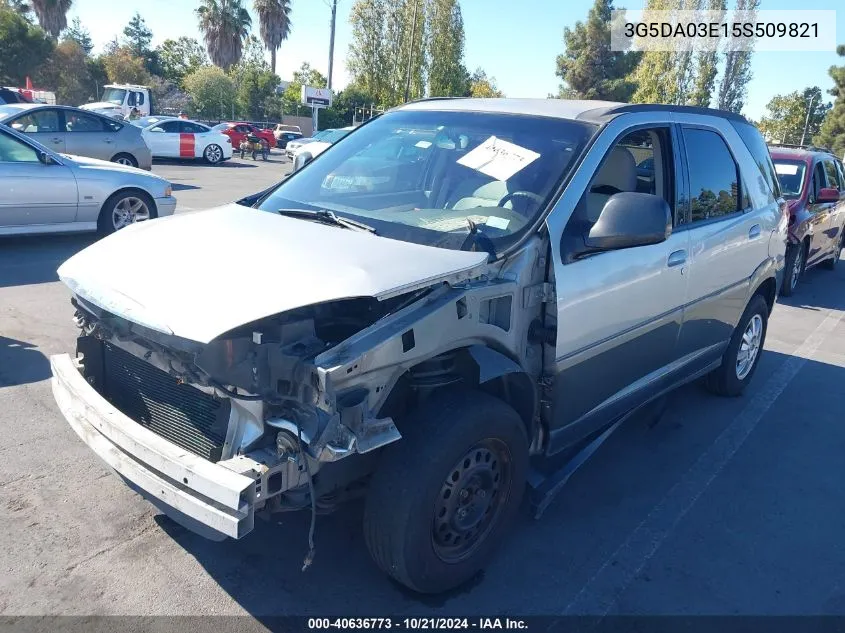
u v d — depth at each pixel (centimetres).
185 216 346
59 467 380
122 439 261
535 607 299
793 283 945
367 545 277
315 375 235
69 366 308
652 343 393
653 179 398
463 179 346
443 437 266
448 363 291
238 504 226
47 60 4853
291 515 349
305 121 5503
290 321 246
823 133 5853
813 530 371
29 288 704
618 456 441
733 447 462
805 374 618
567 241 317
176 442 272
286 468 240
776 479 423
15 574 296
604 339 348
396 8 5044
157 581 298
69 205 880
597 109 377
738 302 485
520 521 360
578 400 344
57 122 1488
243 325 232
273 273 258
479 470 291
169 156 2414
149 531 331
